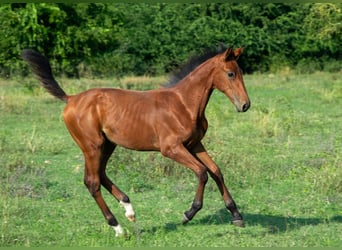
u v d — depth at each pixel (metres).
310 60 36.09
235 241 8.25
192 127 8.38
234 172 11.60
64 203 10.13
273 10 36.09
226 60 8.32
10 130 16.28
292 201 10.20
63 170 12.28
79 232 8.65
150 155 12.25
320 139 14.91
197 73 8.46
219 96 23.44
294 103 21.66
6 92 22.48
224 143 14.53
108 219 8.51
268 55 36.25
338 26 31.73
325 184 10.77
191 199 10.34
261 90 25.84
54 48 23.69
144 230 8.78
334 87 24.19
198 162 8.28
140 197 10.47
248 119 17.53
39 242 8.23
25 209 9.64
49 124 17.23
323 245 8.10
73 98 8.88
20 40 22.97
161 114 8.42
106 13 25.16
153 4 34.88
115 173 11.71
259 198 10.36
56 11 23.06
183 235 8.53
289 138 15.13
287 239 8.34
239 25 35.06
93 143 8.66
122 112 8.55
